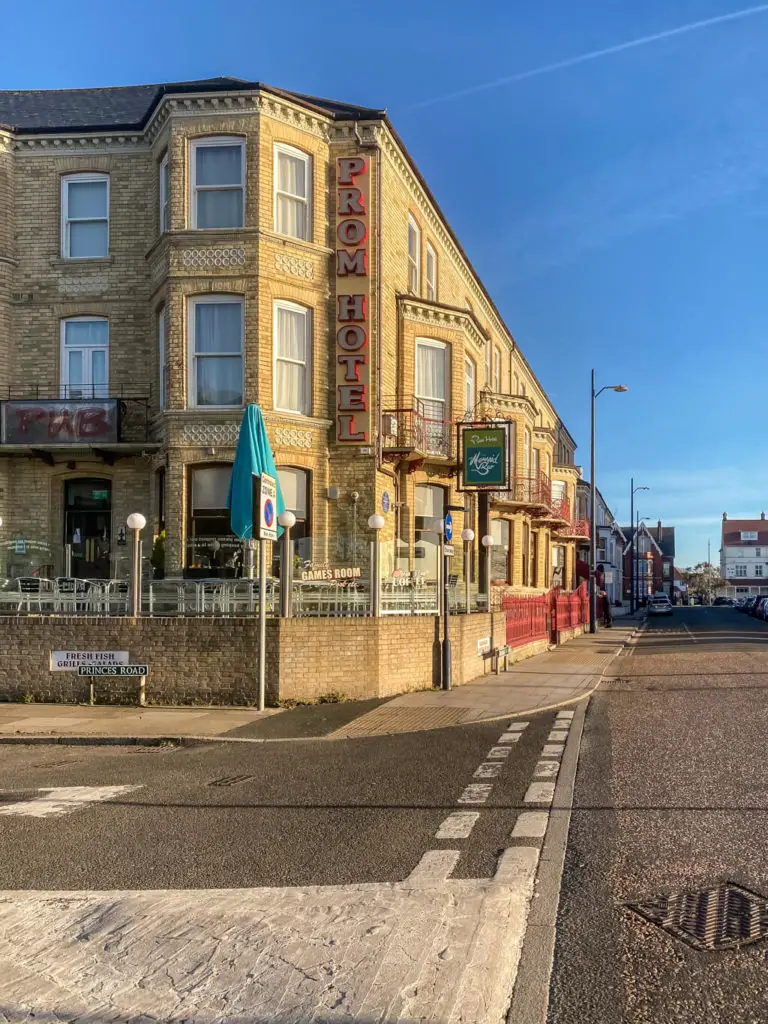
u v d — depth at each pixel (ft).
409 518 65.16
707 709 41.60
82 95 72.69
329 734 36.83
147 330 61.46
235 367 56.54
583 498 185.06
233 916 15.83
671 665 66.59
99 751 34.30
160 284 58.34
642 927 15.16
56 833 21.86
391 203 63.41
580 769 28.94
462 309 68.39
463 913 15.87
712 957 13.92
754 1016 12.12
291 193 58.65
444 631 50.52
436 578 59.57
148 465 60.54
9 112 68.54
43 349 62.18
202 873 18.56
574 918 15.62
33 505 61.11
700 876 17.74
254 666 43.65
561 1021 12.06
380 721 39.75
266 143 56.85
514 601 70.23
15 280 62.54
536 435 118.52
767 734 34.17
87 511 62.34
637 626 147.95
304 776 28.76
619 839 20.51
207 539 54.80
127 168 62.44
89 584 47.80
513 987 12.98
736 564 468.34
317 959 13.93
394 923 15.39
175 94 56.70
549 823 22.18
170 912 16.11
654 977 13.29
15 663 45.09
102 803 25.13
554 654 78.18
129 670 43.98
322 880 17.98
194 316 56.75
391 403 63.21
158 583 48.96
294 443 57.41
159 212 60.18
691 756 30.27
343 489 59.26
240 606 45.60
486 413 78.33
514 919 15.60
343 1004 12.41
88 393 62.03
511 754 32.14
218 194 57.21
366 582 53.11
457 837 21.06
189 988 13.00
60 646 44.78
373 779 28.12
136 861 19.49
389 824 22.39
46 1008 12.48
